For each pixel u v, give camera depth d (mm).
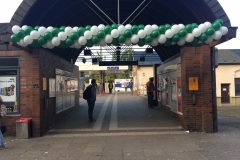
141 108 14992
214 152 6426
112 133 8727
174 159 5941
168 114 12398
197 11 8758
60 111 11406
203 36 7516
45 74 9219
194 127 8734
